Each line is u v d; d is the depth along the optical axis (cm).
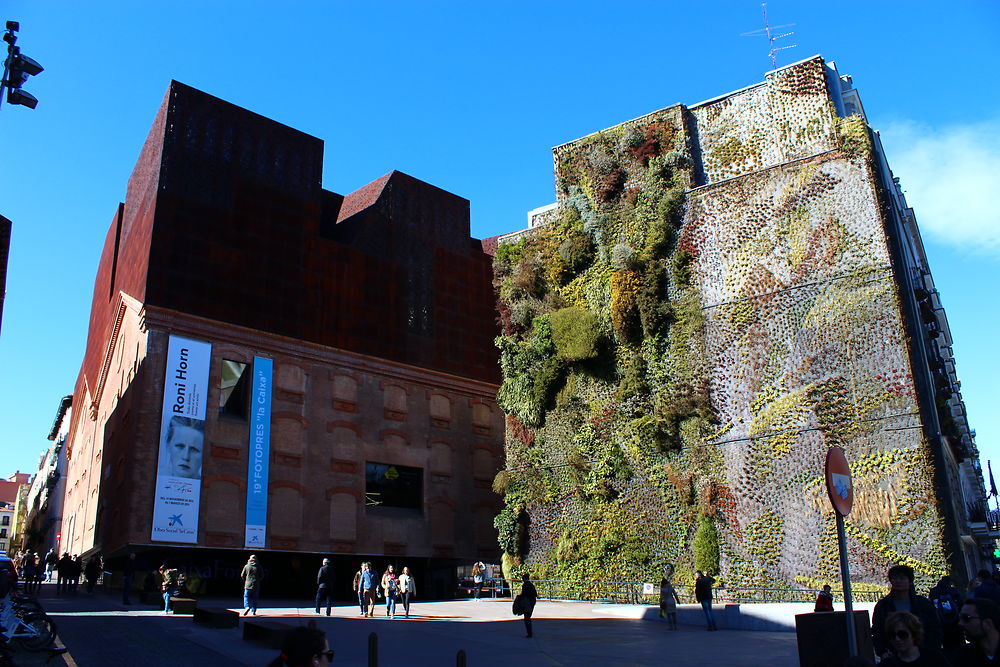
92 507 4600
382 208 4581
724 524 3422
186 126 3788
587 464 3884
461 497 4497
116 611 2602
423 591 4450
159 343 3466
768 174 3722
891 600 843
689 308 3750
